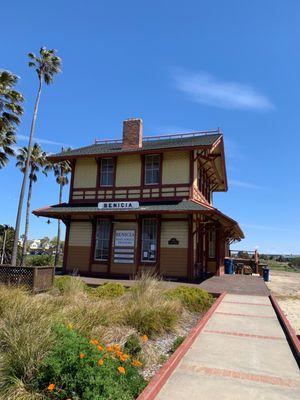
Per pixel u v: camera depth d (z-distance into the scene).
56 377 4.38
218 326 8.78
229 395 4.84
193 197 19.95
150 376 5.69
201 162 22.64
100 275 20.56
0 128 27.67
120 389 4.48
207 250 23.89
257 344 7.27
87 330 6.47
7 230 51.25
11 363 4.75
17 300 7.49
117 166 21.84
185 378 5.41
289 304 16.42
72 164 22.98
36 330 5.34
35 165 47.97
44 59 29.83
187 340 7.09
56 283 12.51
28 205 47.66
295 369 5.91
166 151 20.27
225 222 22.36
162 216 19.91
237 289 15.72
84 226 21.61
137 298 9.59
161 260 19.48
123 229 20.66
